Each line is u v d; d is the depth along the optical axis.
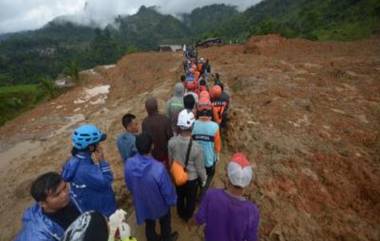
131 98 20.38
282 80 13.98
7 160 13.72
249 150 7.26
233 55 27.08
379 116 9.20
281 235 4.67
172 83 19.41
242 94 12.21
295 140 7.50
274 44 28.81
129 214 5.80
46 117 21.27
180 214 5.24
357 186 5.72
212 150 4.83
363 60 18.44
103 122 13.86
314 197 5.48
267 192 5.63
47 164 10.82
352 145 7.26
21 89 61.62
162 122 5.04
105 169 3.71
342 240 4.57
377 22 59.59
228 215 2.88
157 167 3.75
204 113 4.71
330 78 14.32
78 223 1.67
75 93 30.30
